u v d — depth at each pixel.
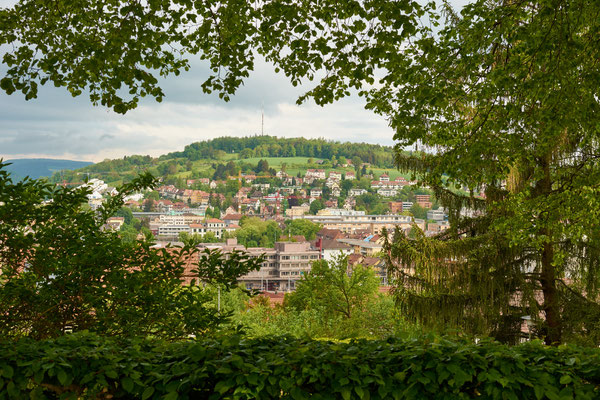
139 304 5.84
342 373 3.83
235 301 36.66
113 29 6.37
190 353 3.97
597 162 9.98
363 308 31.36
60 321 5.90
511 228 10.61
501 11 7.31
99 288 5.79
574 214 9.62
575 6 6.76
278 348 4.23
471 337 4.57
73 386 3.81
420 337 4.41
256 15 6.79
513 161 8.96
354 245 150.12
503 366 3.95
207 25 6.96
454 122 9.09
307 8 6.45
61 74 6.93
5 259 5.88
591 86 7.14
